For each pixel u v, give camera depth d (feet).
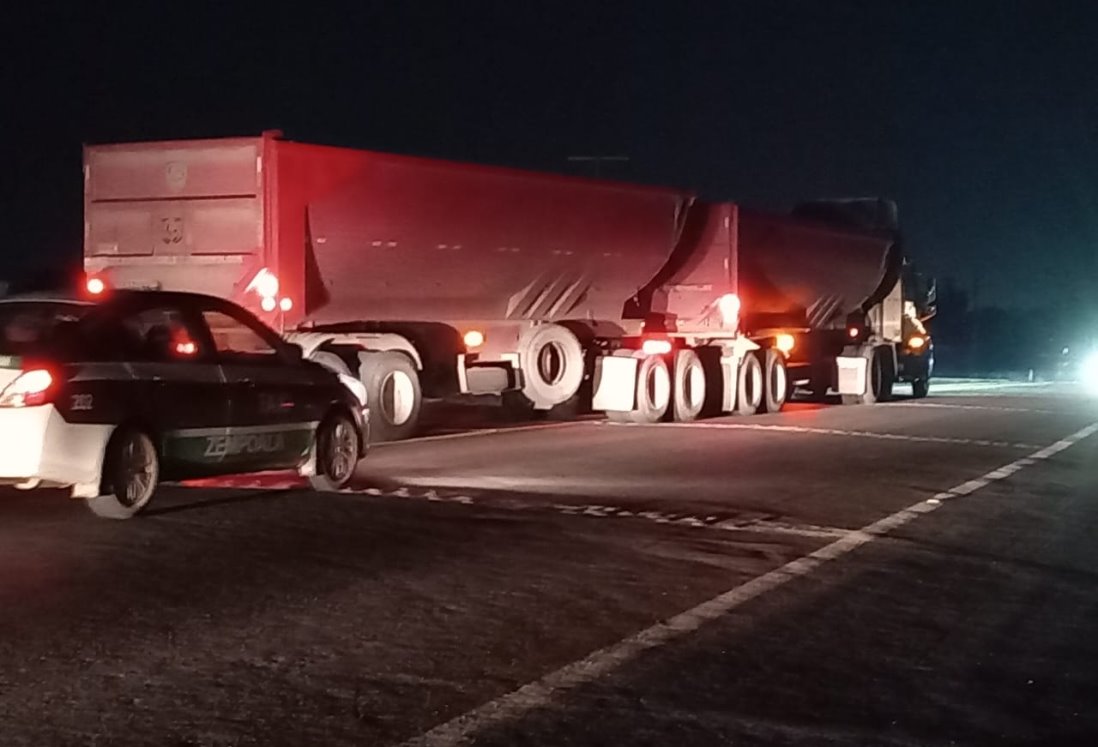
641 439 65.92
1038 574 34.91
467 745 21.48
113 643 26.84
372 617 29.07
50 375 37.32
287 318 60.59
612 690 24.40
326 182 61.05
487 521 40.52
